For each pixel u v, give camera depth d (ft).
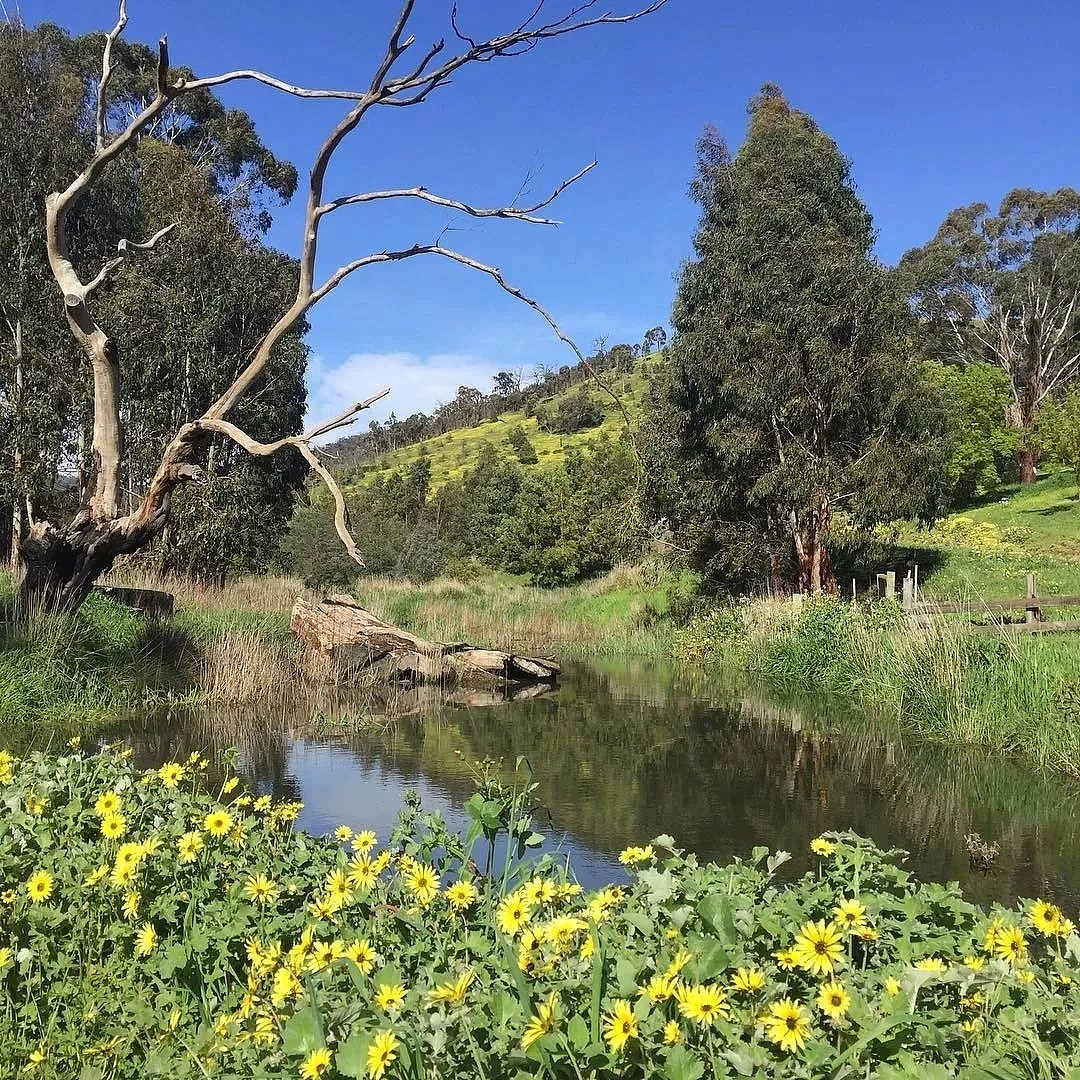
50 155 67.31
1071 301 136.56
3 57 66.44
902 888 10.14
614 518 99.45
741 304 61.05
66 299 35.70
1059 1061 6.57
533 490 120.98
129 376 71.36
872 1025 6.53
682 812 23.00
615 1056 6.23
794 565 65.82
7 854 11.55
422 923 9.27
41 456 66.18
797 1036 6.29
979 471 112.78
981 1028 7.36
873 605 46.78
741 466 62.49
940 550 76.02
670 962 7.28
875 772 26.96
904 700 34.86
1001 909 9.82
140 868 10.79
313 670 47.88
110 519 37.06
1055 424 102.17
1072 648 34.14
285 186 105.40
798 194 63.93
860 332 58.75
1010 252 141.79
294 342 83.46
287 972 8.11
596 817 22.58
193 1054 7.81
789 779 26.35
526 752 30.83
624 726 35.96
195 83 31.58
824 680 43.39
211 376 75.61
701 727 35.40
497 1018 6.59
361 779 26.35
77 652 36.19
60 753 27.04
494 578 125.39
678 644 63.67
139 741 30.94
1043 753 27.22
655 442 66.33
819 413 60.18
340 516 30.37
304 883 11.21
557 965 7.71
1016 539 81.92
